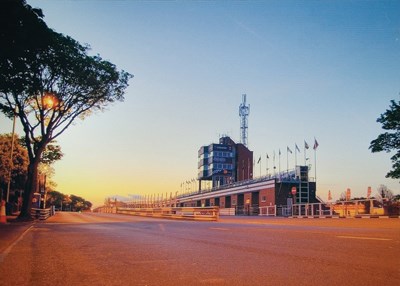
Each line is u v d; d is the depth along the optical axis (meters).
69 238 12.06
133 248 8.88
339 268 5.71
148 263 6.56
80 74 27.70
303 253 7.34
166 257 7.26
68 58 26.58
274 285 4.71
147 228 17.64
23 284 4.99
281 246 8.62
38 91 26.61
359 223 23.62
